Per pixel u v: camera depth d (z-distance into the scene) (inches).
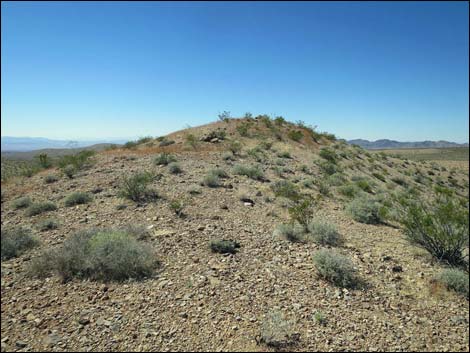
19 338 178.9
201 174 596.4
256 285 236.8
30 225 371.2
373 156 1365.7
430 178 1310.3
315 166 847.7
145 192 457.4
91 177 580.1
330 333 191.0
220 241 296.8
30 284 234.7
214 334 183.8
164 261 267.1
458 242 304.3
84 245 267.3
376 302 228.5
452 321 212.2
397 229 407.2
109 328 186.1
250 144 969.5
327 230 340.5
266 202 467.8
